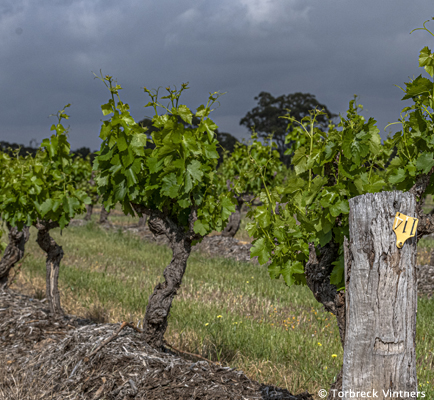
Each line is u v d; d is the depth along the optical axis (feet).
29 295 25.26
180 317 20.67
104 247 44.14
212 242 46.16
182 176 13.35
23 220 20.20
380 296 7.49
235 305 23.66
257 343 17.42
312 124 10.69
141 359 13.01
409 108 11.37
